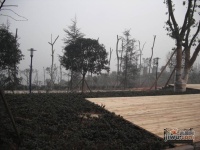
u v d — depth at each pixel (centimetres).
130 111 862
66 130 648
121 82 3316
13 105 823
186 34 1603
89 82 3344
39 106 829
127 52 3469
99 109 867
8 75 1208
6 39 1165
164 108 946
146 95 1295
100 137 621
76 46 1894
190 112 913
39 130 627
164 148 602
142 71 4416
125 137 630
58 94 1135
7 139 548
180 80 1560
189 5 1468
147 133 676
